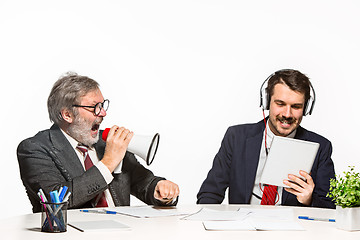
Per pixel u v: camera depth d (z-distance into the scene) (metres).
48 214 1.39
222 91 3.39
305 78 2.33
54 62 3.28
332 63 3.35
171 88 3.38
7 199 3.16
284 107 2.30
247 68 3.39
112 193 2.15
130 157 2.27
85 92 2.14
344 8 3.36
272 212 1.83
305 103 2.38
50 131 2.11
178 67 3.38
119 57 3.35
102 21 3.34
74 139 2.16
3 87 3.21
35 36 3.27
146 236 1.35
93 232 1.40
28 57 3.25
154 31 3.38
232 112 3.38
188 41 3.39
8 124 3.20
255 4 3.40
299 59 3.37
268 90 2.39
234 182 2.42
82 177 1.93
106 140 2.06
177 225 1.53
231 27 3.40
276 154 2.10
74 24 3.32
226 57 3.39
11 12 3.24
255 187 2.40
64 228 1.40
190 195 3.35
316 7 3.37
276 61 3.38
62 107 2.13
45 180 1.94
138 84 3.36
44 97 3.25
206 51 3.39
